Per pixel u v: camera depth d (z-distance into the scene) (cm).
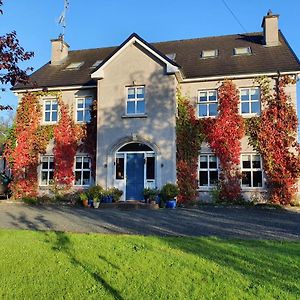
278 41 2125
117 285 582
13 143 2155
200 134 1933
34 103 2169
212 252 758
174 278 607
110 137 1891
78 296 543
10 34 669
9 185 2150
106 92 1939
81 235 934
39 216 1376
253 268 651
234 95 1923
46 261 709
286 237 950
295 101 1856
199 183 1909
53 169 2097
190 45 2375
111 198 1769
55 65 2438
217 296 532
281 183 1803
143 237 905
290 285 567
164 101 1855
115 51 1944
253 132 1881
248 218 1313
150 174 1850
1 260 716
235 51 2145
